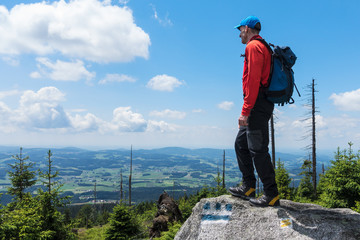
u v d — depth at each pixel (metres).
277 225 2.29
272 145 21.19
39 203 10.98
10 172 18.27
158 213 17.89
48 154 11.99
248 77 2.37
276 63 2.41
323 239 2.02
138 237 16.14
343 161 10.30
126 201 17.80
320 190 20.28
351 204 9.84
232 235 2.43
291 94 2.46
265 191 2.61
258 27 2.67
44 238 10.10
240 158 2.89
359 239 1.94
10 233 8.98
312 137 20.58
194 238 2.67
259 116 2.51
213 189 21.62
